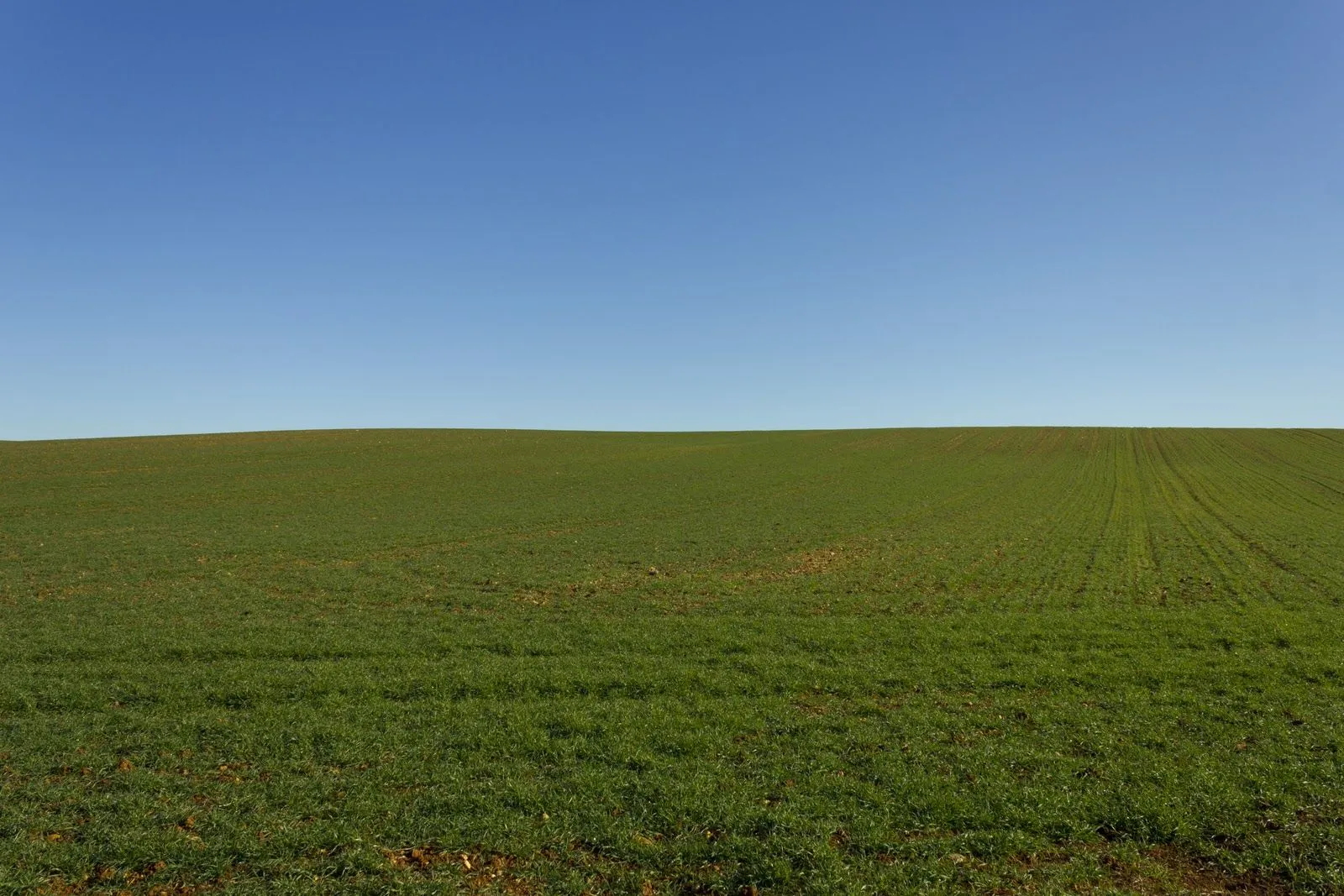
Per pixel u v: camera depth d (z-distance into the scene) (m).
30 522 43.44
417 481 65.19
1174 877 9.65
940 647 20.02
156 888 9.44
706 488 63.25
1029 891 9.27
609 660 19.00
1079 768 12.38
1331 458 84.44
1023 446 96.69
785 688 16.70
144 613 24.55
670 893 9.34
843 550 37.44
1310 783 11.69
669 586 29.22
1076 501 56.62
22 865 9.75
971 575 31.06
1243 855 9.93
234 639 21.19
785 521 47.00
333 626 22.83
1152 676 17.11
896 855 10.00
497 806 11.26
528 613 24.89
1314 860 9.77
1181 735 13.77
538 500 55.78
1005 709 15.22
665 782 11.97
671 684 16.97
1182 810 10.91
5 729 14.52
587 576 31.19
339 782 12.11
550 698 16.20
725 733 14.02
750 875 9.58
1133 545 38.66
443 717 14.93
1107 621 22.83
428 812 11.15
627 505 53.94
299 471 67.94
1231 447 93.50
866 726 14.35
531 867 9.80
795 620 23.42
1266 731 13.86
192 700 16.09
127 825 10.76
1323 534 41.75
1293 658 18.33
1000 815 10.90
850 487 64.19
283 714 15.19
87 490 54.53
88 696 16.30
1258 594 27.17
